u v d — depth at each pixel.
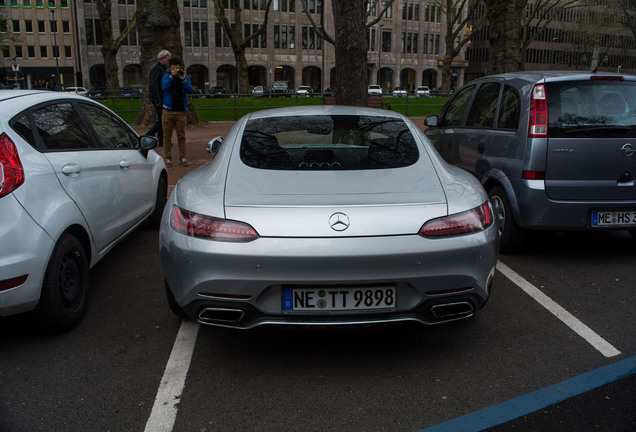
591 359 2.96
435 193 2.77
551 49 82.19
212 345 3.17
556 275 4.39
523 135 4.51
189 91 9.52
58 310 3.16
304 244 2.51
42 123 3.43
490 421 2.38
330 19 72.12
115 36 64.88
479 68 86.44
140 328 3.41
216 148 4.41
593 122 4.40
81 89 54.72
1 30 51.19
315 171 2.93
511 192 4.62
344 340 3.22
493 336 3.27
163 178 5.88
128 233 4.60
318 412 2.46
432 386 2.69
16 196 2.87
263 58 70.62
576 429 2.31
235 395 2.62
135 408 2.51
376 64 76.50
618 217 4.46
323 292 2.59
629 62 62.09
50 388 2.69
